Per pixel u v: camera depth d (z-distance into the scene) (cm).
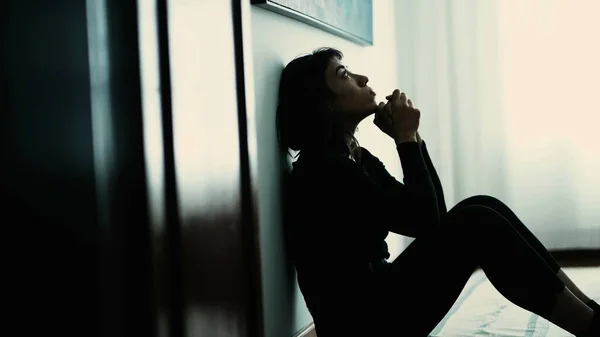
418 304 148
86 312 78
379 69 314
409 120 165
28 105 79
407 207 151
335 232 156
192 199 95
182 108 93
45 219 79
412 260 150
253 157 117
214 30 104
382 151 304
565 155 338
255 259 116
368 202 152
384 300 148
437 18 351
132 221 81
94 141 77
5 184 79
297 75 174
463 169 351
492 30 345
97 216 77
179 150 91
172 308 88
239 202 111
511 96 344
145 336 82
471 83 348
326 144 169
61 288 78
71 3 77
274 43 181
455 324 217
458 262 148
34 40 79
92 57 77
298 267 165
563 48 336
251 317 114
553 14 337
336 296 154
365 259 158
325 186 156
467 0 347
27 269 79
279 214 180
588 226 337
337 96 170
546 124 340
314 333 203
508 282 146
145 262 82
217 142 104
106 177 78
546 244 342
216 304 101
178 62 92
